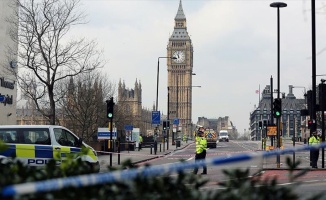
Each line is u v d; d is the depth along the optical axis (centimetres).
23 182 904
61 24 6969
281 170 5512
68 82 12088
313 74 6094
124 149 11894
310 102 6425
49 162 1061
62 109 12000
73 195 810
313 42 6050
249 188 877
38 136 4066
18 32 7475
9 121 11856
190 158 8544
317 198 902
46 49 6756
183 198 848
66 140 4147
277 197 883
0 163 1200
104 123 12156
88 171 1049
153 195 838
